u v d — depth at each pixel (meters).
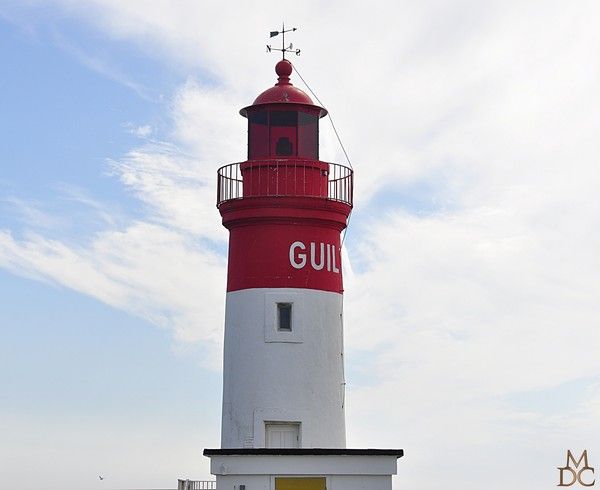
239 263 40.09
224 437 39.78
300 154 40.41
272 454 37.06
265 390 39.22
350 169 40.97
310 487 37.06
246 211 39.84
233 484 37.06
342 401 40.03
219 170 40.75
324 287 40.00
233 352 39.81
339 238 40.84
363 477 37.28
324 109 40.81
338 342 40.16
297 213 39.75
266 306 39.56
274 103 40.34
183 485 39.97
